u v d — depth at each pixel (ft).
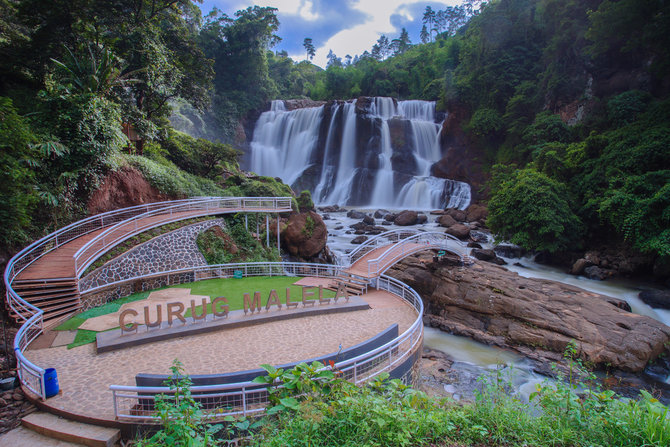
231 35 234.17
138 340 39.58
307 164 200.95
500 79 159.02
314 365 21.76
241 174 139.74
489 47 167.84
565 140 123.44
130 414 26.84
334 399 20.04
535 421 18.94
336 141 194.29
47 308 45.78
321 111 200.34
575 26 133.69
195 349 38.99
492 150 160.35
